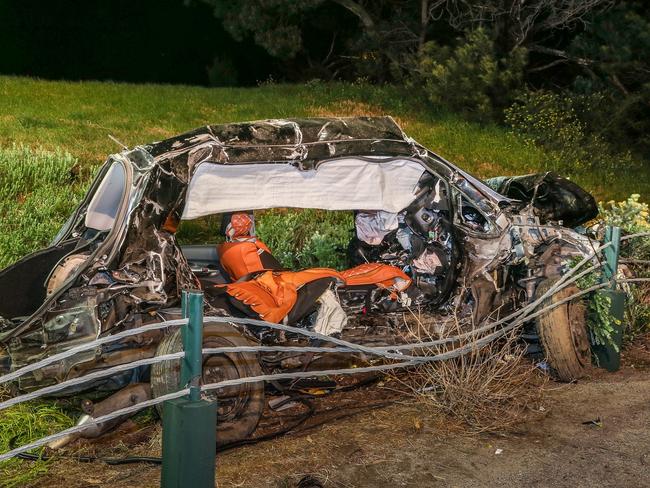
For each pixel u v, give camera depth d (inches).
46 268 213.6
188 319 150.3
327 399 220.8
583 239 250.7
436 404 213.2
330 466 181.9
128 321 192.9
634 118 767.7
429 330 228.8
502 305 237.3
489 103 732.0
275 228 343.0
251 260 217.3
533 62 951.0
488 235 233.9
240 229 221.5
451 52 812.6
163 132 562.3
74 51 1289.4
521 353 230.5
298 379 219.3
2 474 172.9
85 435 186.5
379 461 185.3
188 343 150.8
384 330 225.8
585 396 228.5
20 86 713.6
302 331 177.2
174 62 1326.3
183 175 197.3
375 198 226.2
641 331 285.6
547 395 227.6
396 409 214.4
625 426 209.5
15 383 196.5
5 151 416.2
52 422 196.5
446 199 235.6
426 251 240.4
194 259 256.4
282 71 1274.6
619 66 753.6
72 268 197.5
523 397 224.1
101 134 530.0
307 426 202.8
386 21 971.9
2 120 538.9
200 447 149.1
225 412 189.8
